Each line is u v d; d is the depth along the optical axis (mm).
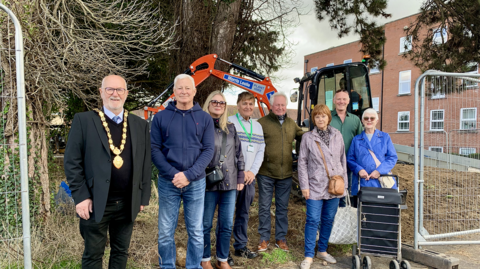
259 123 3697
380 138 3570
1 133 3592
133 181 2336
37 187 3766
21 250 3078
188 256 2793
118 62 5633
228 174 2998
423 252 3473
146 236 3678
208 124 2787
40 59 4180
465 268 3418
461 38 8133
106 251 3262
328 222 3471
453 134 3865
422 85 3691
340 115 3924
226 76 5992
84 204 2172
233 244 3574
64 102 5621
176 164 2639
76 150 2195
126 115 2406
